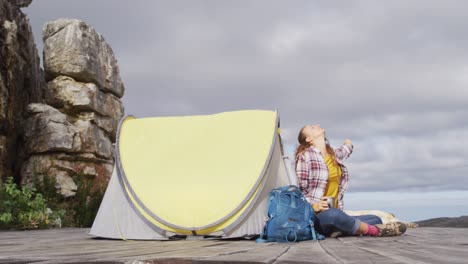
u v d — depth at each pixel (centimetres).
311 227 526
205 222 595
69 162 1628
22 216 1152
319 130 610
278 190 561
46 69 1823
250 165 632
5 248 412
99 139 1783
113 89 1994
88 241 571
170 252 333
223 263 244
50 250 374
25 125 1609
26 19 1778
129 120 730
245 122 683
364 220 585
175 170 653
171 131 704
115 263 255
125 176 658
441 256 271
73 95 1769
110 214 649
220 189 618
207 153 661
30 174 1555
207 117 711
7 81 1516
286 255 289
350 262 237
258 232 600
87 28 1884
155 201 627
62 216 1455
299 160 598
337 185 605
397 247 361
